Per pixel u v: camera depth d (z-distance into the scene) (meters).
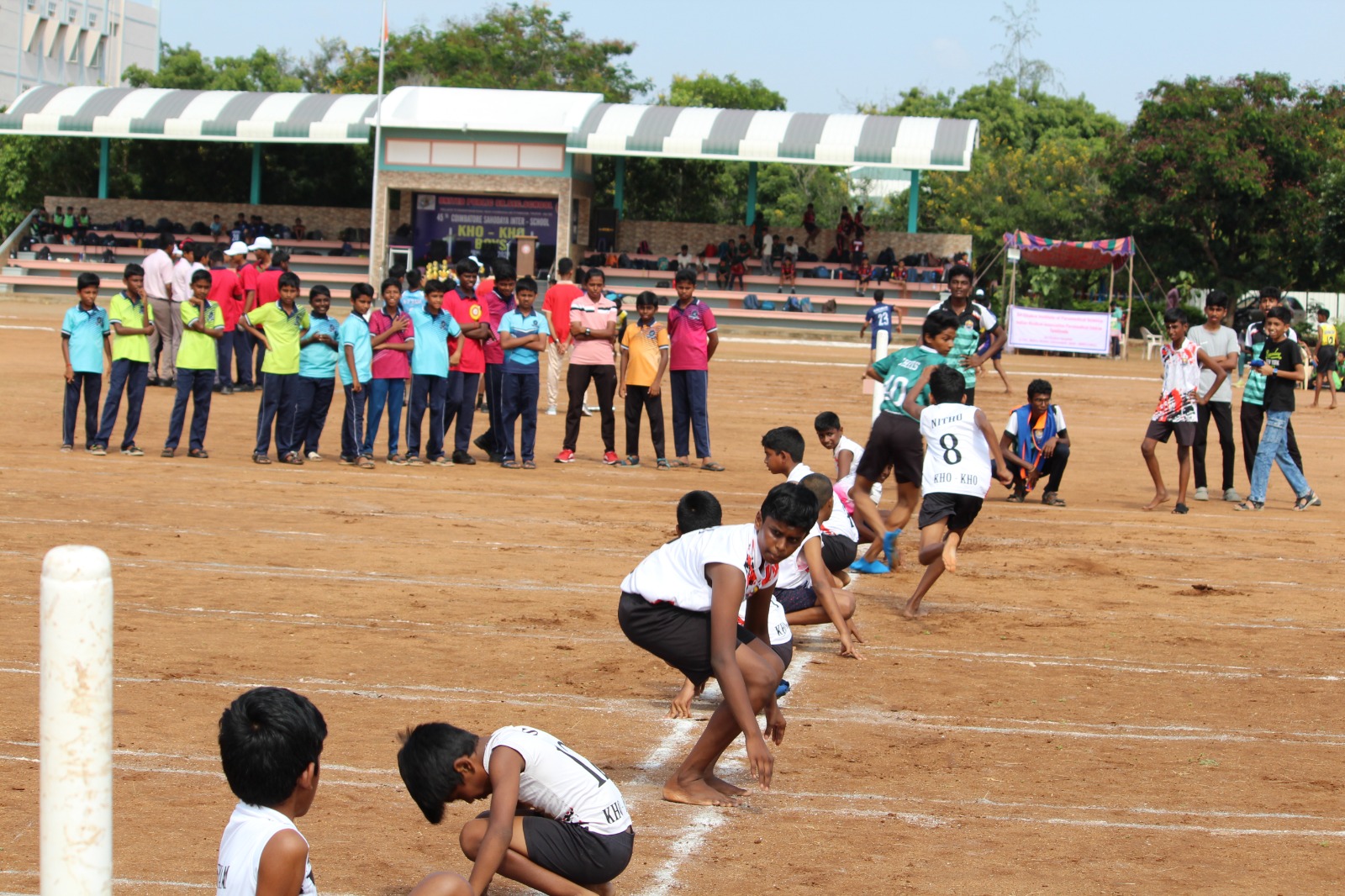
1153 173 45.38
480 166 43.88
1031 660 7.60
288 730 3.29
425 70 60.28
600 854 4.12
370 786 5.27
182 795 5.06
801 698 6.74
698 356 14.70
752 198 46.47
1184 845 4.91
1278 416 13.43
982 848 4.83
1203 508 13.59
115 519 10.49
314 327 14.03
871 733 6.20
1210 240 46.03
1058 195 54.12
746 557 5.04
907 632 8.16
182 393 14.09
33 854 4.50
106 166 47.97
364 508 11.52
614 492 12.94
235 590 8.44
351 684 6.61
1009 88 67.88
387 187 44.09
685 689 6.36
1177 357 13.02
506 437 14.44
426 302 14.38
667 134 42.31
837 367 29.97
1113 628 8.40
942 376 8.49
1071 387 27.50
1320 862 4.75
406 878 4.42
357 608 8.16
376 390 14.11
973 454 8.40
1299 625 8.60
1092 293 47.91
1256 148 44.16
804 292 44.38
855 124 42.72
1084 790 5.51
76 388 14.20
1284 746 6.18
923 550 8.42
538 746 4.11
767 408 22.20
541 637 7.69
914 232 45.97
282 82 59.62
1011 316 36.72
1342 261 44.19
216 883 4.26
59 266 44.78
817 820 5.09
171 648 7.07
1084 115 68.50
